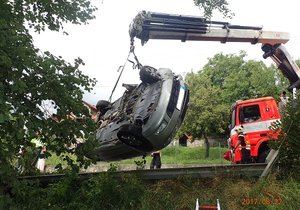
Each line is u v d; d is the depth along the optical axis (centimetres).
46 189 764
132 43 968
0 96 536
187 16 992
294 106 791
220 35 1047
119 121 1031
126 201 714
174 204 696
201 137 3416
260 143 1167
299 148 755
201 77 3684
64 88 648
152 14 971
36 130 630
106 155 1112
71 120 671
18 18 653
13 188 620
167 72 993
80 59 673
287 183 708
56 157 713
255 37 1109
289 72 1156
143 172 813
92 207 712
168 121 931
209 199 692
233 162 1257
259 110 1205
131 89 1106
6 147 593
